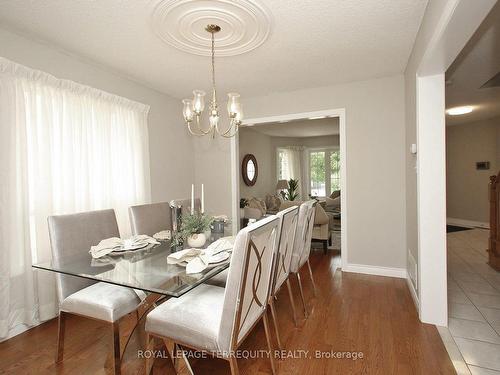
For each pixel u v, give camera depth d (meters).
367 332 2.10
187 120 2.43
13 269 2.14
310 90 3.66
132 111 3.21
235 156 4.14
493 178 3.51
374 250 3.40
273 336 2.07
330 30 2.25
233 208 4.16
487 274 3.31
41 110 2.32
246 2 1.87
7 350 1.94
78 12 1.98
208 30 2.18
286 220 1.95
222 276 2.28
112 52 2.57
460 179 6.38
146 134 3.40
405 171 3.20
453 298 2.67
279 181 7.64
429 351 1.86
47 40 2.35
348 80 3.38
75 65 2.68
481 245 4.64
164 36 2.28
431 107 2.16
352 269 3.51
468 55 2.69
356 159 3.46
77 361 1.82
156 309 1.55
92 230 2.06
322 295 2.80
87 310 1.67
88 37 2.31
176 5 1.88
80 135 2.62
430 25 1.81
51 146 2.40
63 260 1.80
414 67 2.47
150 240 2.14
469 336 2.03
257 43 2.41
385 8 1.97
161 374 1.68
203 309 1.50
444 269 2.17
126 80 3.23
